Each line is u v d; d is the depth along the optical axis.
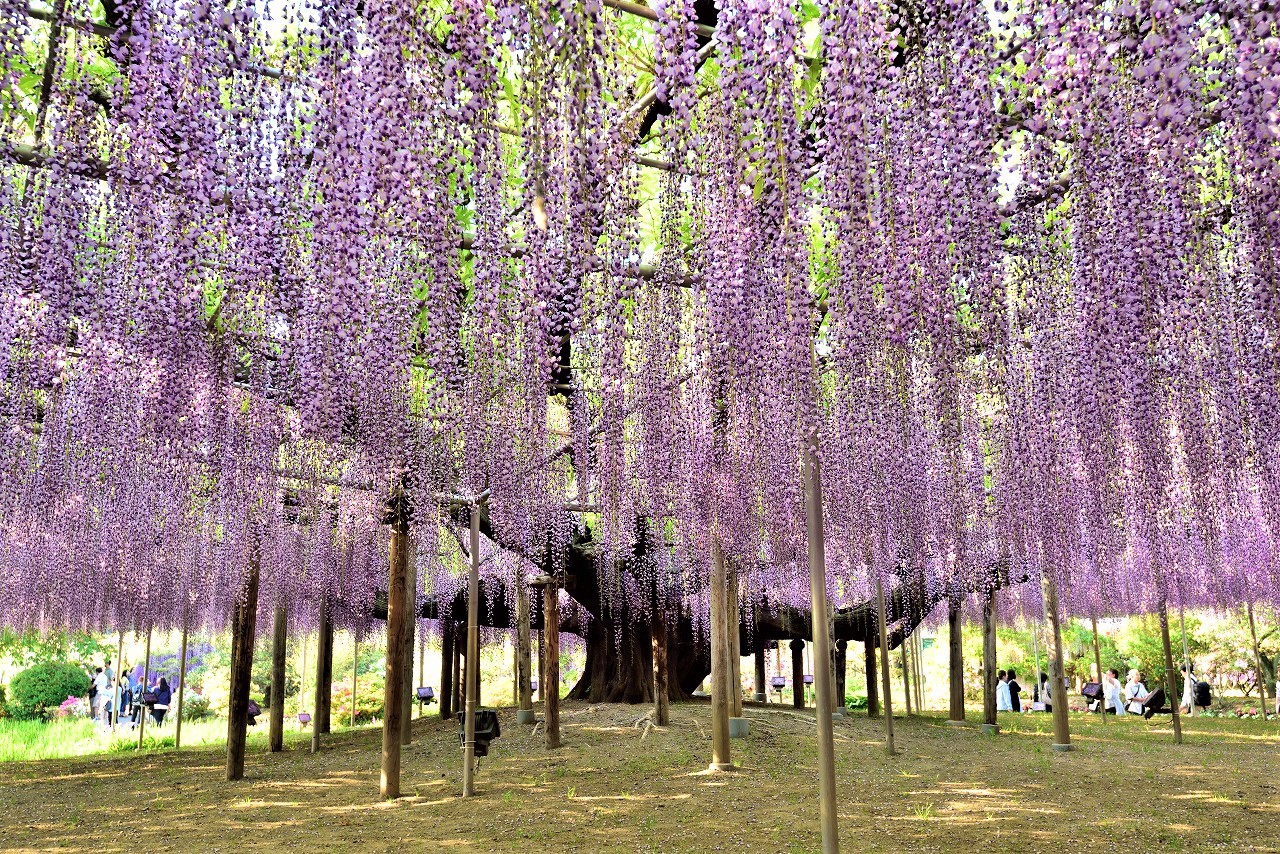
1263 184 2.52
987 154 2.69
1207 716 18.33
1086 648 24.28
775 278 3.27
